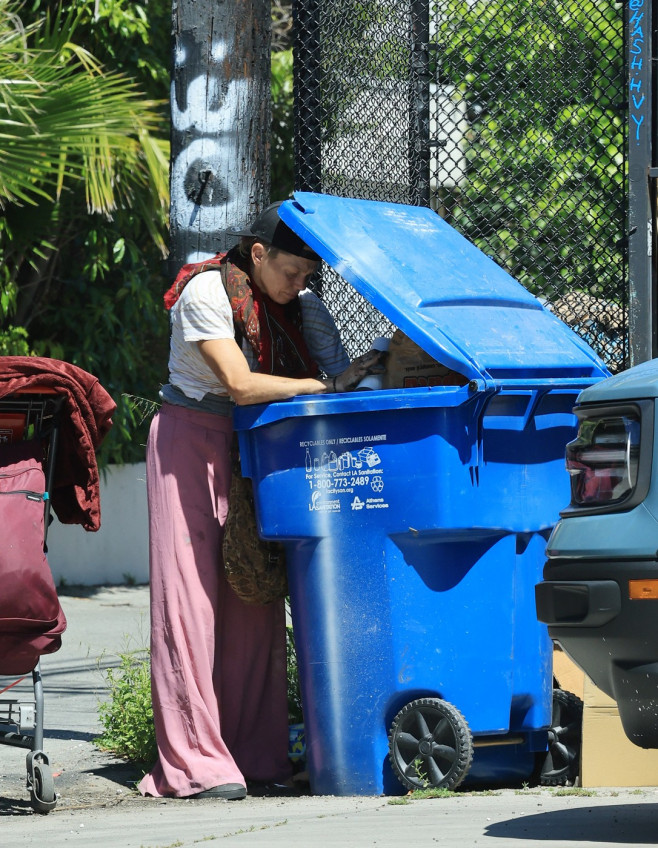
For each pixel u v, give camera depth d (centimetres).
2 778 1914
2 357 1684
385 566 1641
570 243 2152
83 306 4466
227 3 2162
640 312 1983
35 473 1681
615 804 1486
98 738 2153
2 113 3284
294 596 1711
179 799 1744
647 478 1239
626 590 1226
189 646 1758
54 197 3956
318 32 2208
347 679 1666
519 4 2181
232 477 1766
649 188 1998
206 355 1716
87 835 1460
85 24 4216
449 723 1605
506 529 1650
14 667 1670
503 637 1653
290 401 1675
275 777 1880
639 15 1975
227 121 2170
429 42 2184
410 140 2180
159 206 3906
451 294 1691
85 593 4281
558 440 1725
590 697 1691
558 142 2173
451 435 1597
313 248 1675
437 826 1361
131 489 4553
